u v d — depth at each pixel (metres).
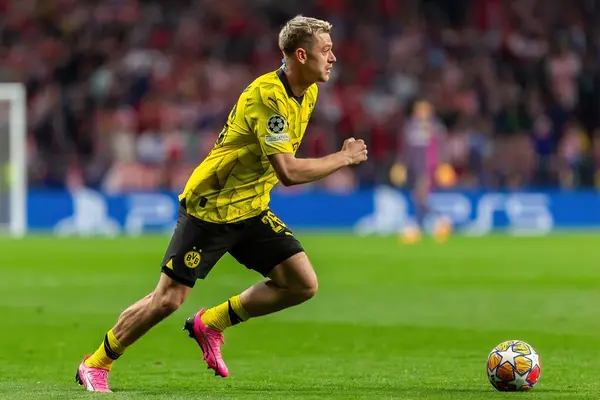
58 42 85.19
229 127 18.36
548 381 19.67
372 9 90.81
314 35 17.94
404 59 85.62
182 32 86.81
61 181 73.81
